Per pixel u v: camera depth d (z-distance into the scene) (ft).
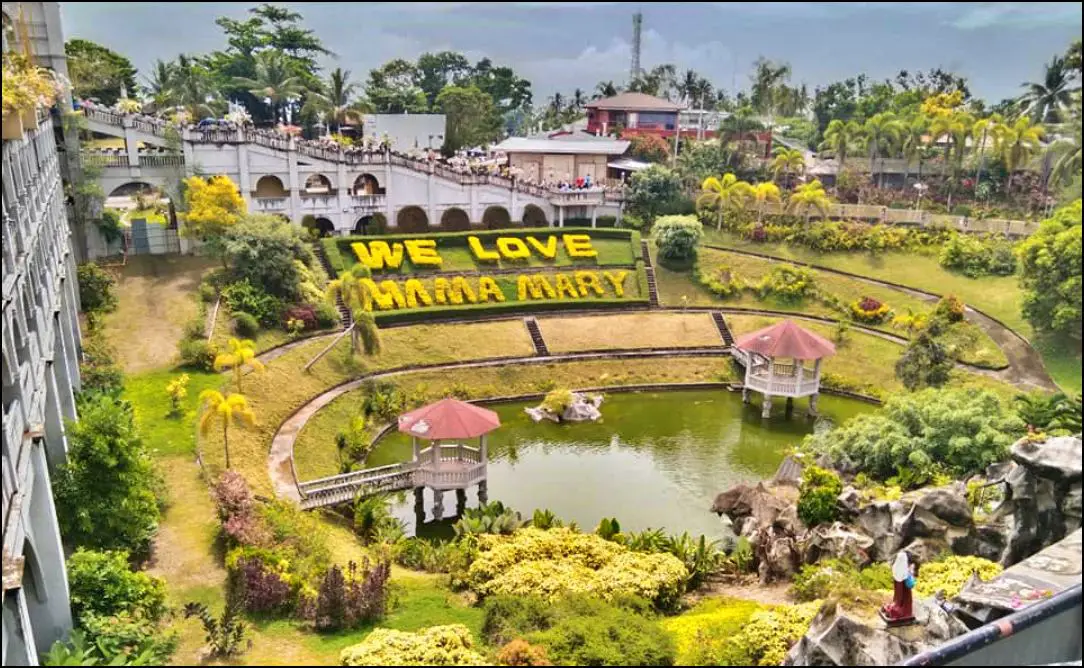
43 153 133.18
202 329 178.29
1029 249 153.17
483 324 218.59
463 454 151.43
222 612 94.32
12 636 69.46
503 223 266.57
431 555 115.75
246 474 135.64
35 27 171.94
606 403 197.36
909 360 180.86
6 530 69.21
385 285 219.20
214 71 292.20
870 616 73.82
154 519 112.78
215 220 197.98
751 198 269.85
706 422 186.09
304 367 182.29
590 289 236.84
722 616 92.73
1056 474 91.04
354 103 312.29
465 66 389.60
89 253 204.54
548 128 424.46
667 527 134.41
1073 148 173.58
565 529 119.96
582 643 80.79
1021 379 155.74
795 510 121.90
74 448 104.32
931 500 107.86
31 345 92.53
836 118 358.02
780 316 230.07
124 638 84.07
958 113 261.24
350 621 91.91
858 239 251.60
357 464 155.94
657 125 353.10
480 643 86.74
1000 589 75.15
